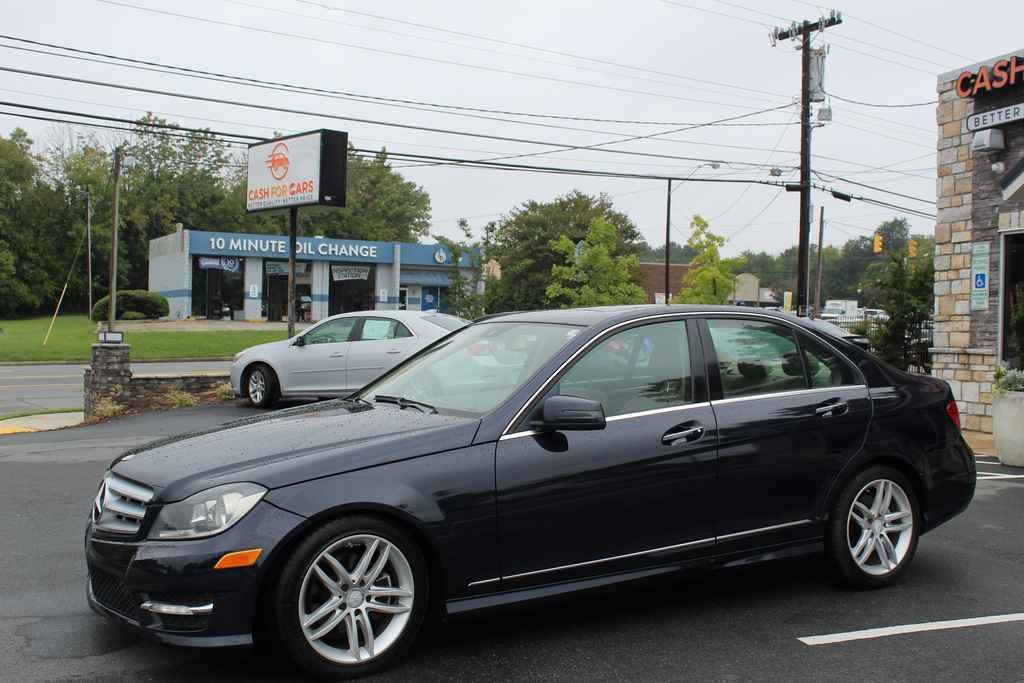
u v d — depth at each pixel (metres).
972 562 5.93
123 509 3.98
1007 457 10.12
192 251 47.62
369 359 13.90
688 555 4.70
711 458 4.74
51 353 32.16
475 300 33.56
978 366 13.31
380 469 4.00
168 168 72.88
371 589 3.96
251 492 3.78
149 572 3.70
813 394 5.20
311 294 50.44
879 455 5.30
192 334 38.16
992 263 13.12
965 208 13.51
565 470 4.35
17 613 4.78
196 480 3.84
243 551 3.68
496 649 4.32
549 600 4.35
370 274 52.00
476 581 4.16
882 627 4.67
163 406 15.12
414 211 86.31
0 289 60.91
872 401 5.36
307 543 3.79
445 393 4.82
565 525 4.35
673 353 4.90
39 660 4.11
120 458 4.46
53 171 69.56
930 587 5.38
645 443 4.58
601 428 4.31
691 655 4.26
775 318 5.32
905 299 17.66
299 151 18.66
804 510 5.05
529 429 4.36
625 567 4.54
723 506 4.79
